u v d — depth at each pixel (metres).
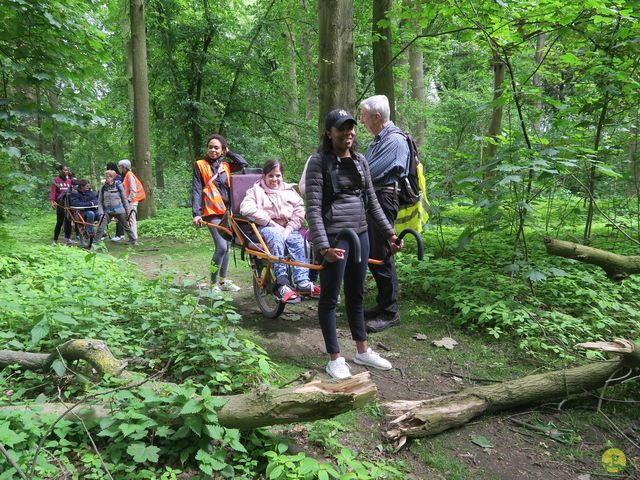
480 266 5.50
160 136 16.02
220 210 5.04
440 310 4.63
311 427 2.54
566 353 3.63
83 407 2.20
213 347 3.01
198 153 14.91
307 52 15.27
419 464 2.43
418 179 4.19
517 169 3.97
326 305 3.17
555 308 4.34
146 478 1.95
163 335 3.32
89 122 5.89
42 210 14.86
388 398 3.07
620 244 6.06
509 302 4.20
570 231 6.73
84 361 2.74
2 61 5.36
